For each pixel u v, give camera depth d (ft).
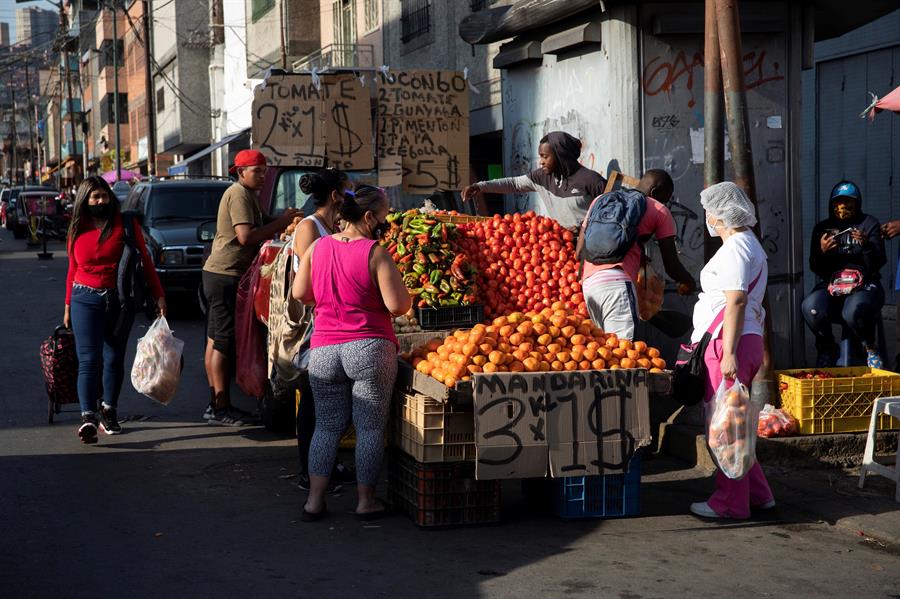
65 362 27.30
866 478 21.40
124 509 19.86
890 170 39.50
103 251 25.46
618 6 26.40
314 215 21.13
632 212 21.91
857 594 15.44
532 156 31.55
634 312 22.02
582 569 16.48
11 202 156.56
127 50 221.46
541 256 22.50
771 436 22.35
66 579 15.93
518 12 30.25
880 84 39.78
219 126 145.18
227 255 27.04
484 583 15.81
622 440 18.71
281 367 20.61
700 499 20.53
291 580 15.93
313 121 30.01
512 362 18.48
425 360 19.26
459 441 18.52
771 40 26.86
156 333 25.70
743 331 18.43
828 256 26.99
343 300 18.48
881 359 26.63
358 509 19.22
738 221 18.34
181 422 28.32
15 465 23.35
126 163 226.79
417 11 76.74
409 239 21.56
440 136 30.96
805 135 43.86
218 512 19.69
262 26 115.34
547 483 19.71
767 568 16.58
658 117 26.66
